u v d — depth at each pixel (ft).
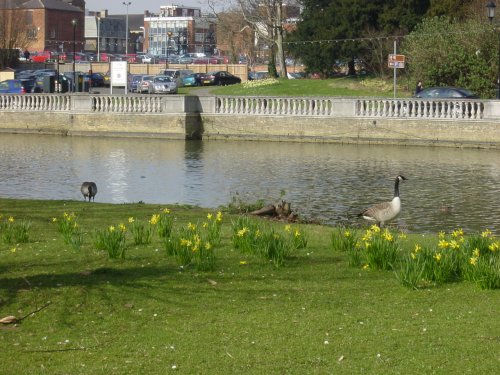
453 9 211.41
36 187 101.65
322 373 29.01
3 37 322.34
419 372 29.04
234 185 103.76
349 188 100.73
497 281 39.55
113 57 429.38
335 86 223.51
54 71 274.77
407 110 152.97
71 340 32.50
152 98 168.14
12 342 32.24
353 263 44.39
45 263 44.06
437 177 110.42
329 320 34.83
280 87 227.40
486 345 31.60
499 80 158.61
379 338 32.50
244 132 164.45
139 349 31.55
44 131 175.94
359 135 155.94
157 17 605.73
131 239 51.93
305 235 51.83
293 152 142.20
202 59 422.41
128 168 120.88
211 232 49.93
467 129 148.25
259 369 29.45
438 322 34.53
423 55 191.21
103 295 37.88
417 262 40.93
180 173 115.44
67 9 483.51
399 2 222.28
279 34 254.06
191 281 40.83
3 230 53.01
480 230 74.49
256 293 38.96
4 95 178.50
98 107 172.65
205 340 32.48
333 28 231.71
